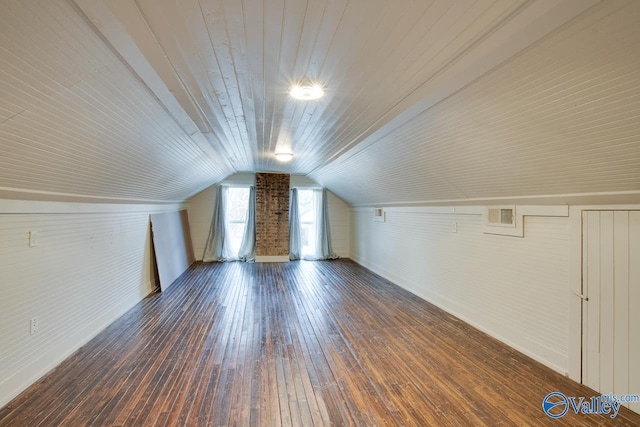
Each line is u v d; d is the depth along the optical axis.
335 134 2.97
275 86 1.81
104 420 1.77
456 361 2.50
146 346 2.71
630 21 1.00
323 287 4.80
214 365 2.40
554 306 2.40
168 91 1.81
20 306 2.05
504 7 1.04
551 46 1.21
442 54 1.39
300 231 7.39
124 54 1.33
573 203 2.25
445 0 1.03
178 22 1.15
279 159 4.67
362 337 2.95
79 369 2.32
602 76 1.25
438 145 2.51
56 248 2.43
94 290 2.98
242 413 1.85
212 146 3.62
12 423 1.73
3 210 1.90
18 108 1.32
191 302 4.00
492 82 1.55
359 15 1.13
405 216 4.77
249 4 1.07
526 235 2.64
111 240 3.34
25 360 2.08
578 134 1.62
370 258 6.21
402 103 2.01
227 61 1.49
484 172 2.52
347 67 1.55
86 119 1.69
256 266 6.45
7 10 0.90
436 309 3.79
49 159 1.84
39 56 1.12
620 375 1.99
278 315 3.54
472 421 1.81
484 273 3.12
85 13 1.02
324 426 1.76
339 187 6.41
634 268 1.93
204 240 7.04
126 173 2.83
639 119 1.36
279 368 2.37
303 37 1.29
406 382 2.20
